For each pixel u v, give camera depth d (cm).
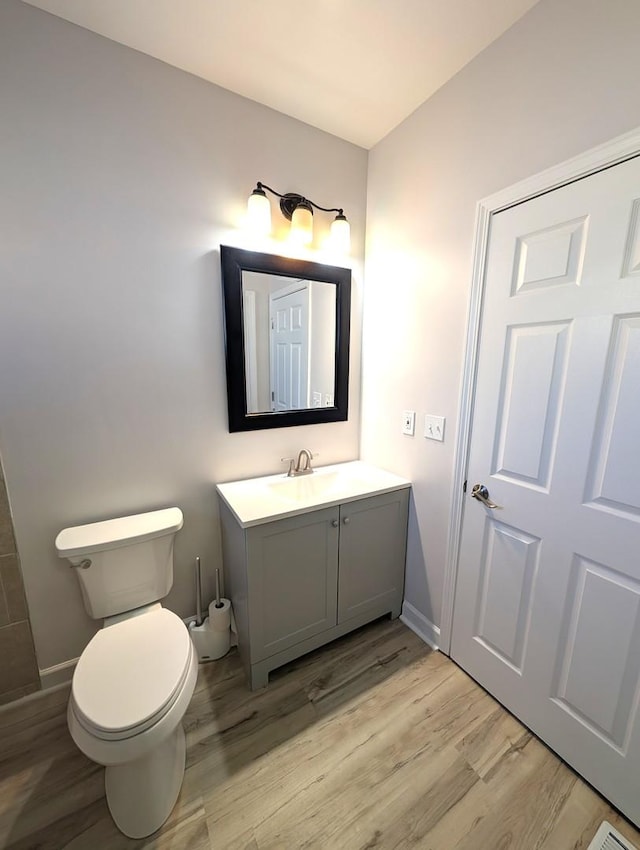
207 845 98
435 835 100
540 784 113
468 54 126
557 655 119
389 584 181
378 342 190
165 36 122
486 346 133
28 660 140
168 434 155
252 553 134
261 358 170
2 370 123
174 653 113
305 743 125
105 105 126
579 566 111
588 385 104
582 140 100
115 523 144
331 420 197
